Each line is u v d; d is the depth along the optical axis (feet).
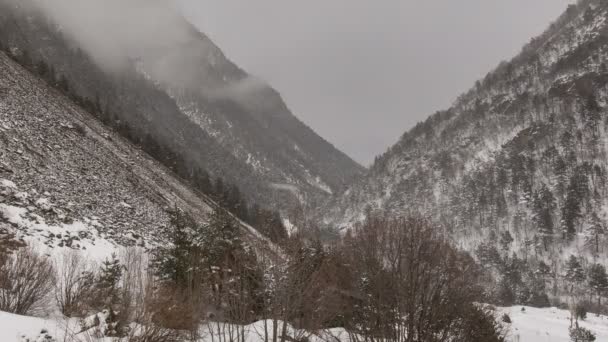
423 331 36.68
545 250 460.96
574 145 593.83
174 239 52.19
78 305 37.29
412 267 37.78
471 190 631.97
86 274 41.68
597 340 105.60
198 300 38.14
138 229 94.79
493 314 48.11
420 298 37.37
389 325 37.45
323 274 40.06
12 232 53.57
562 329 114.21
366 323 39.34
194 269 43.75
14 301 32.76
